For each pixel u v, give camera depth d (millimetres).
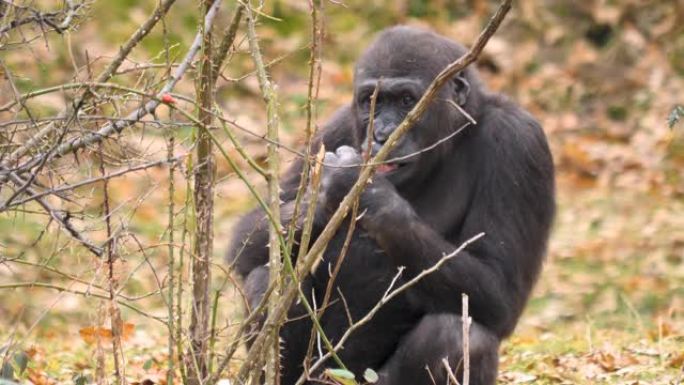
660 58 30359
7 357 9609
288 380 11164
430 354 10305
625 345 15500
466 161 11281
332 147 11664
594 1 31453
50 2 20703
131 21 28922
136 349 14672
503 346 15656
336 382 9617
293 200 11477
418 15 31969
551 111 29391
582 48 30672
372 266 10961
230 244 11547
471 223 11078
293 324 11047
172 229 9258
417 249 10250
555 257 21906
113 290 9180
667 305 19641
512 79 30141
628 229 23219
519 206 10984
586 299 19922
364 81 10898
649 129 27875
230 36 9617
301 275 8547
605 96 29531
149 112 9000
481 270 10555
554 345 15781
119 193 23656
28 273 19250
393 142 8406
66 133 8891
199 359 9570
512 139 11109
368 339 11070
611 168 26609
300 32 30562
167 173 24484
